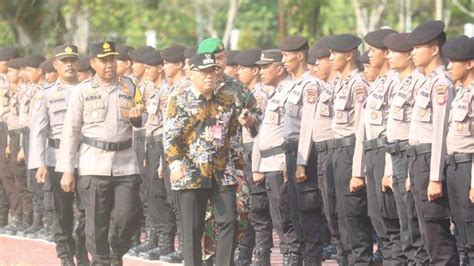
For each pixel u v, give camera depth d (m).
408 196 14.77
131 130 16.30
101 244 16.23
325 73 17.58
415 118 14.46
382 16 58.94
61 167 16.27
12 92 24.27
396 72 15.53
